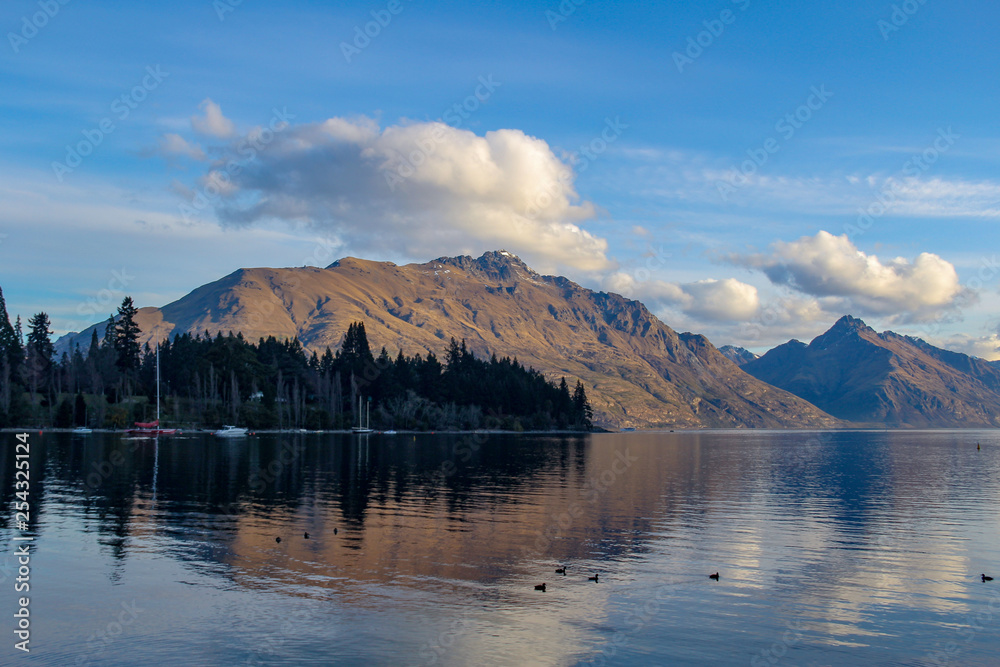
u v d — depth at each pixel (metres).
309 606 33.19
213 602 33.56
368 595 34.88
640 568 40.88
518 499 69.88
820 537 51.31
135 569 39.00
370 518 56.19
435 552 44.00
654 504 67.50
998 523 58.78
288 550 43.91
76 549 43.56
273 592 35.16
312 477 87.81
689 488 83.88
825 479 101.12
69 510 58.16
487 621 31.59
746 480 96.69
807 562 43.19
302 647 28.36
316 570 39.25
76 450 124.00
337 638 29.34
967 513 64.88
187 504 62.34
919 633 31.16
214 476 85.75
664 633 30.53
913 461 151.62
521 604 33.94
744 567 41.56
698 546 47.22
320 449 146.12
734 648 29.16
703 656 28.28
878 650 29.16
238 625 30.62
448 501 67.44
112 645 28.38
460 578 38.09
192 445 144.88
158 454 118.62
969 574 40.72
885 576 40.03
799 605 34.56
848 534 52.72
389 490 75.62
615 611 33.22
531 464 120.38
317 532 49.75
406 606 33.41
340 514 58.03
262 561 41.06
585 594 35.66
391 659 27.34
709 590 36.75
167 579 37.12
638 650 28.72
